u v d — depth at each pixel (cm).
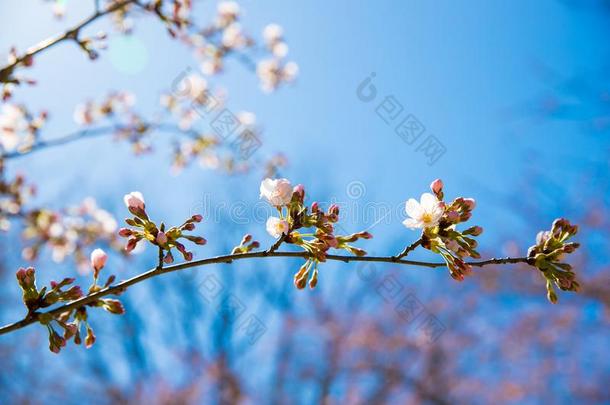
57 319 93
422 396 346
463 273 96
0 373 335
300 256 95
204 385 365
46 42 116
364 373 353
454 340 349
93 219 177
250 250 96
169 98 190
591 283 253
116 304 94
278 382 377
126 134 190
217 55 191
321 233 95
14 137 136
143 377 373
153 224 94
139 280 93
